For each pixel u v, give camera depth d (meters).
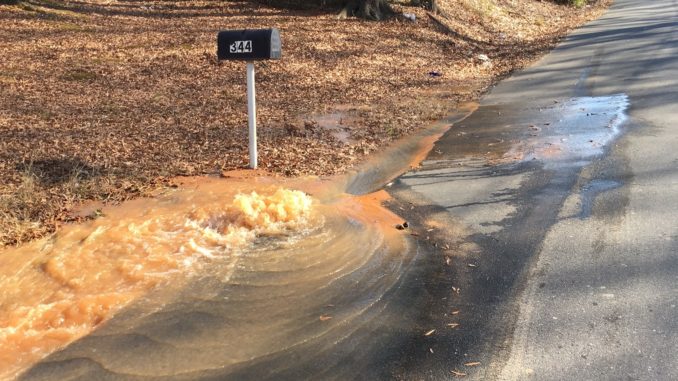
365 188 6.10
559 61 15.22
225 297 3.73
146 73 11.60
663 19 23.89
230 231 4.66
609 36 19.61
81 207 5.15
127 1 21.50
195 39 14.96
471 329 3.40
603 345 3.18
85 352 3.16
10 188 5.40
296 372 3.00
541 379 2.92
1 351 3.15
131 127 7.98
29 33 14.14
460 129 8.63
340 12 19.95
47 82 10.30
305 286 3.90
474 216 5.17
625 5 34.75
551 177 6.08
